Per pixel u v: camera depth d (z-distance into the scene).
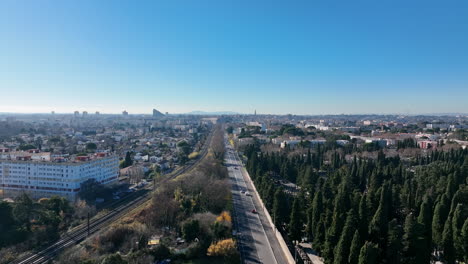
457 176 187.62
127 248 130.75
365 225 114.44
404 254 106.56
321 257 131.00
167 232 154.88
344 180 184.12
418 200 153.25
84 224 167.62
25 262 126.81
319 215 138.88
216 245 127.19
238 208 197.25
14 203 162.62
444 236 119.12
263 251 136.62
